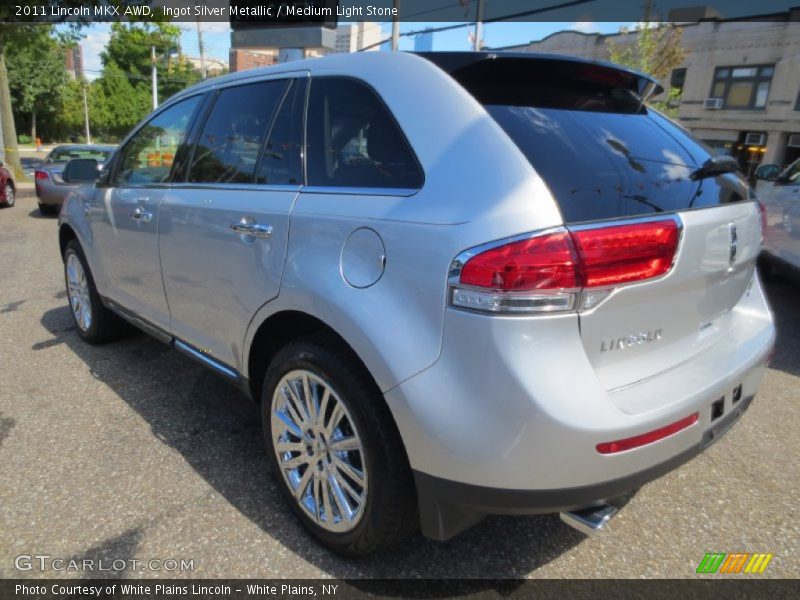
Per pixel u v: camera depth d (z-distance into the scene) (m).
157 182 3.20
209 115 2.96
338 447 2.08
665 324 1.92
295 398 2.25
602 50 26.34
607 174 1.85
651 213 1.80
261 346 2.54
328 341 2.09
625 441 1.69
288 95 2.52
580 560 2.25
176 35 22.12
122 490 2.58
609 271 1.67
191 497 2.55
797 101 23.05
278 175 2.43
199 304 2.81
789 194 5.71
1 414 3.24
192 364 4.01
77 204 4.05
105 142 64.94
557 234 1.62
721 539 2.40
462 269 1.67
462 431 1.69
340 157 2.20
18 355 4.11
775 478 2.83
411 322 1.78
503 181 1.72
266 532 2.35
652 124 2.33
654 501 2.64
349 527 2.09
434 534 1.89
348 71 2.29
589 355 1.71
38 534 2.29
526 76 2.15
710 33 25.08
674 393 1.85
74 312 4.41
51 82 50.41
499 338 1.62
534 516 2.52
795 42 22.73
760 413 3.51
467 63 2.05
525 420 1.62
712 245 1.98
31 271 6.75
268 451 2.44
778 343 4.77
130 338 4.50
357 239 1.97
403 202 1.89
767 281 7.03
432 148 1.91
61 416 3.23
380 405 1.92
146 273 3.23
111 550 2.22
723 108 25.22
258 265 2.35
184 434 3.07
